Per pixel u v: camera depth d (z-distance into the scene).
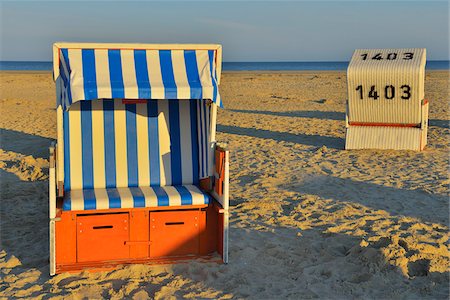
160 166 5.87
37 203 7.50
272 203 7.44
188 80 5.11
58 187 5.27
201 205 5.43
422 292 4.69
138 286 4.81
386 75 10.75
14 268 5.28
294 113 18.30
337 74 54.66
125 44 5.27
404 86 10.74
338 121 16.16
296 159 10.54
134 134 5.82
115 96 4.83
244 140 12.84
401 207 7.27
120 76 5.02
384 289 4.77
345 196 7.84
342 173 9.30
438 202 7.50
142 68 5.16
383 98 10.99
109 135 5.74
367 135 11.46
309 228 6.46
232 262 5.38
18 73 58.41
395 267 5.07
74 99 4.74
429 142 12.34
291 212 7.07
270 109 19.69
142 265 5.16
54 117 17.19
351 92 11.19
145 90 4.89
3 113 18.09
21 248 5.82
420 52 10.98
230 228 6.44
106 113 5.73
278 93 27.00
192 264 5.26
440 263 5.10
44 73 57.94
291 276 5.09
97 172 5.69
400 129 11.33
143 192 5.45
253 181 8.80
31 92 27.59
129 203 5.18
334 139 12.90
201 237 5.54
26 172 9.30
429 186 8.35
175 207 5.37
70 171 5.61
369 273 5.03
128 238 5.34
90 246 5.27
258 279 5.02
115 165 5.74
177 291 4.73
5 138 13.12
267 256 5.55
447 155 10.82
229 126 15.31
